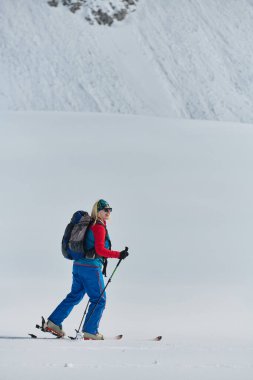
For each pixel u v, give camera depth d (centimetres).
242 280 1279
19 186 2386
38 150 3347
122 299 1124
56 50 17575
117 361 564
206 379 466
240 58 18750
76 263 880
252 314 1031
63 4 19025
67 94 16400
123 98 16550
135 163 3033
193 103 16950
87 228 876
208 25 19488
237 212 2048
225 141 3747
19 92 16150
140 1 19562
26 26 18075
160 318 994
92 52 17725
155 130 4212
